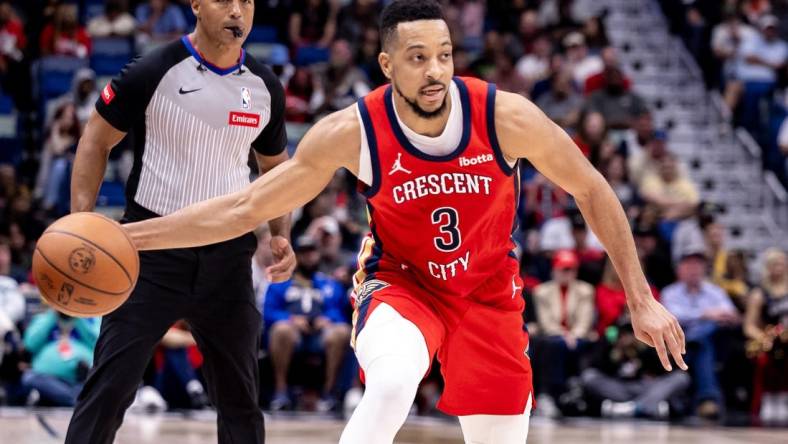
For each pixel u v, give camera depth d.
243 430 12.84
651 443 22.78
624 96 38.53
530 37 43.47
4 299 26.89
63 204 32.97
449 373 11.52
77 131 34.03
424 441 22.05
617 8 49.12
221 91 12.52
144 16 41.59
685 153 42.41
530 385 11.72
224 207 10.81
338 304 28.62
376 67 40.44
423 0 10.29
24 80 39.72
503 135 10.51
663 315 10.59
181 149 12.50
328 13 42.06
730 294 31.45
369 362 10.41
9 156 37.34
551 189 33.84
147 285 12.21
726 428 26.41
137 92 12.28
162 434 21.77
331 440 21.67
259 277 28.73
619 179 35.09
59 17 38.72
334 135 10.61
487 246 11.15
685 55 46.59
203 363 12.90
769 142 41.12
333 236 30.30
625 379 28.73
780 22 44.66
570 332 29.20
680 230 33.75
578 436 23.91
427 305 11.23
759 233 39.78
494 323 11.35
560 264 29.38
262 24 41.97
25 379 26.20
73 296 10.56
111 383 12.03
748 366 29.81
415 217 10.80
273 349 27.66
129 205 12.67
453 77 10.79
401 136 10.50
